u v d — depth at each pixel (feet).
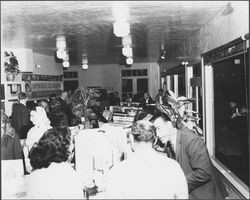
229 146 11.32
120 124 13.46
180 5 10.18
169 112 10.10
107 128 9.06
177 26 14.65
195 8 10.53
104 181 7.97
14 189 7.70
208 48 13.09
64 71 48.11
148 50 27.43
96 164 8.48
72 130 11.61
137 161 6.21
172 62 27.76
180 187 6.15
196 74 17.01
